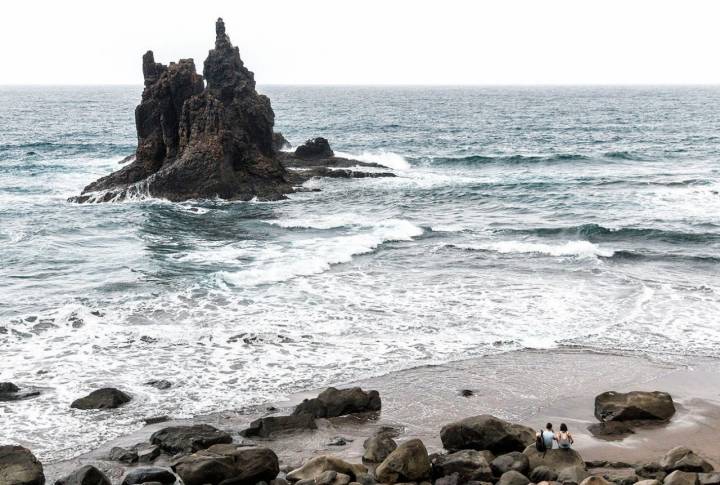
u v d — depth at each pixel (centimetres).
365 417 2094
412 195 5953
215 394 2220
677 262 3791
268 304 3069
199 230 4597
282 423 1988
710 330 2797
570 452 1783
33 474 1661
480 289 3316
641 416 2081
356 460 1823
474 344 2652
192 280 3388
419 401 2197
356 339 2691
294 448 1895
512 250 4022
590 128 13838
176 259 3809
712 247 4112
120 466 1764
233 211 5253
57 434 1950
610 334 2756
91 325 2789
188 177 5641
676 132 12769
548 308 3052
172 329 2758
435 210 5375
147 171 5988
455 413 2125
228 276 3409
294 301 3112
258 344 2617
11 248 4066
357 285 3362
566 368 2445
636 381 2350
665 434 1986
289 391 2253
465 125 14712
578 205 5475
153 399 2173
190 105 5781
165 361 2458
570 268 3672
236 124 6069
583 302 3131
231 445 1772
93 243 4219
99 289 3256
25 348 2555
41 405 2116
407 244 4216
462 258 3875
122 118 17362
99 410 2091
